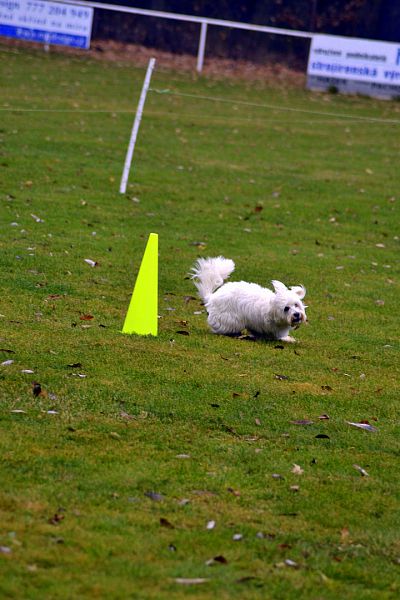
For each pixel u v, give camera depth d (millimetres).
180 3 59719
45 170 24812
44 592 6309
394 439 10039
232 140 31969
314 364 12617
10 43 44812
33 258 16828
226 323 13570
